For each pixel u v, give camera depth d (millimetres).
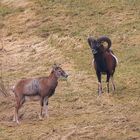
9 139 60250
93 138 58938
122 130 60031
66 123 63125
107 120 62969
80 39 96250
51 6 112250
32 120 65875
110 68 71250
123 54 87500
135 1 108438
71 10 109125
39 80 65188
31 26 106312
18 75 85000
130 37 94438
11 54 96000
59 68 65500
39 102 71562
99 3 110000
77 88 75438
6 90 76125
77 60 87625
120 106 67188
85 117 64688
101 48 70688
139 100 68625
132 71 79562
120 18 102750
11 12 113938
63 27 103125
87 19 104625
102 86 75188
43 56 92500
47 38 100062
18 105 65125
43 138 59781
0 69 88938
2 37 104562
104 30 99125
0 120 67438
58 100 71688
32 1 115938
